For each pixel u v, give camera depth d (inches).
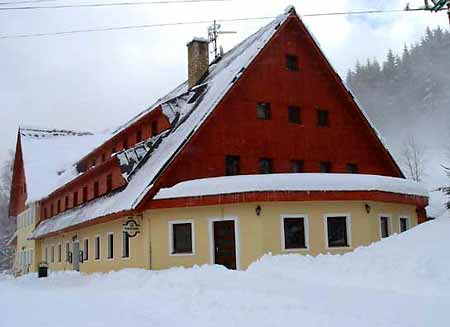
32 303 549.3
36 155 1979.6
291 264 621.3
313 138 1048.8
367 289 468.4
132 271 827.4
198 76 1211.9
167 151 930.7
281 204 834.8
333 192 838.5
